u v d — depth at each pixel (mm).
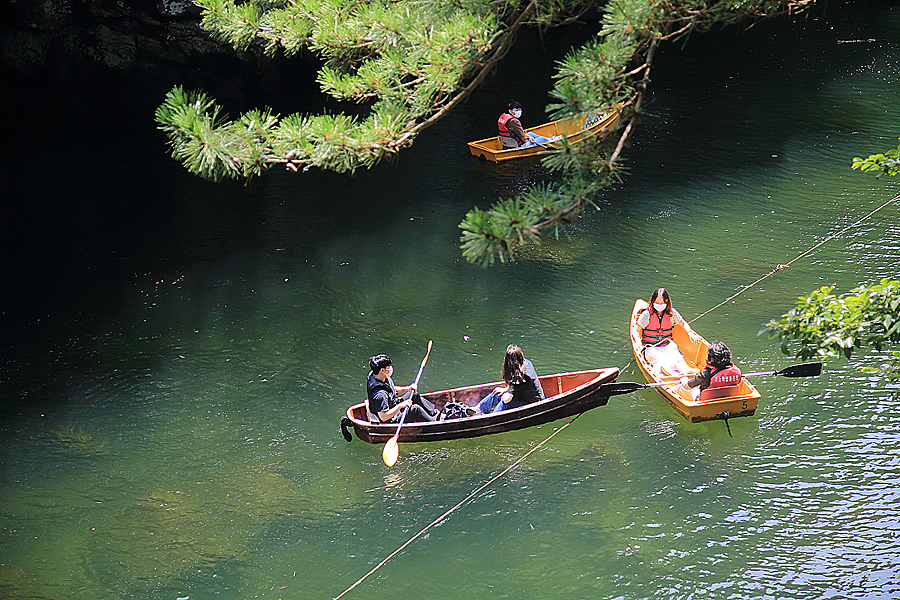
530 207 8547
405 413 16078
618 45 8703
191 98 10000
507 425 16469
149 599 12898
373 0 11516
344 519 14609
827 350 9852
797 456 15453
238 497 15195
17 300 22688
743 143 31875
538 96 39469
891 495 14266
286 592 13039
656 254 23703
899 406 16531
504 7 10062
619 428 16688
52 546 14055
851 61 41125
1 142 35844
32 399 18250
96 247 25859
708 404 16219
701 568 13070
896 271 21594
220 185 30906
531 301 21656
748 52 44250
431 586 13078
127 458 16281
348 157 9766
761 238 24172
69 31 39062
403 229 26562
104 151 34562
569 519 14344
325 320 21250
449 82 9891
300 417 17469
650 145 32375
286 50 12992
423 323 20891
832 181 27875
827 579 12664
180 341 20469
